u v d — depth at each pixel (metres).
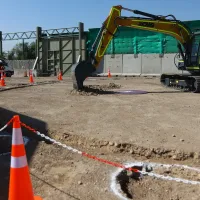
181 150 6.64
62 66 37.94
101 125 8.82
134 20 15.75
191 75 17.08
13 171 4.08
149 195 5.18
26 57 65.81
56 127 8.66
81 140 7.68
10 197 4.08
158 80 25.62
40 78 31.72
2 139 7.89
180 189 5.29
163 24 16.27
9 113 10.61
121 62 33.38
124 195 4.80
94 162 6.22
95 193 4.85
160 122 9.09
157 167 6.09
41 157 6.49
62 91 16.88
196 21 28.28
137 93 15.72
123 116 9.95
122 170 5.77
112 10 15.45
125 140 7.34
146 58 32.00
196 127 8.49
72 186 5.11
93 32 34.81
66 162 6.21
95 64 15.78
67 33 36.75
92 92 15.48
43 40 38.97
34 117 9.95
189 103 12.38
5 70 34.44
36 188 5.03
